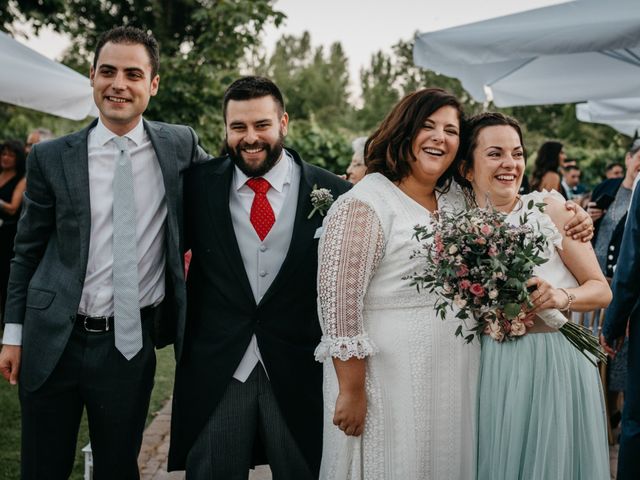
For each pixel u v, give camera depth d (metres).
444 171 2.38
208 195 2.66
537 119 24.56
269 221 2.65
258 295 2.65
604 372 4.27
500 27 3.84
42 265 2.67
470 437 2.34
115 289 2.55
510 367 2.27
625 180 4.45
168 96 9.48
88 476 3.13
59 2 10.50
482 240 2.02
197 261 2.70
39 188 2.60
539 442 2.22
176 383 2.72
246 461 2.63
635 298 2.96
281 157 2.71
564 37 3.56
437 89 2.34
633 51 4.31
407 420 2.25
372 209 2.23
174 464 2.72
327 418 2.39
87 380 2.59
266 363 2.59
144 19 12.81
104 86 2.54
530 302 2.07
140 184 2.65
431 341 2.26
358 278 2.17
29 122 16.92
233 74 9.91
